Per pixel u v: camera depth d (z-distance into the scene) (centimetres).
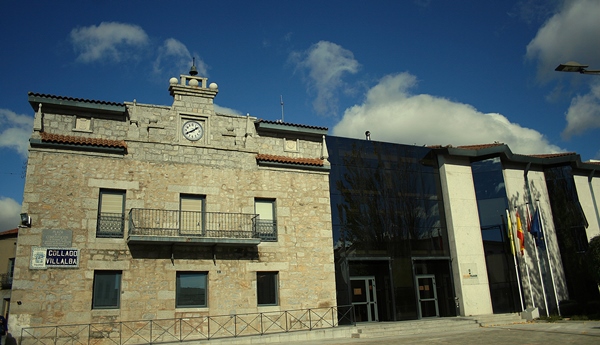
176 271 1764
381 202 2381
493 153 2636
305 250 2030
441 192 2606
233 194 1939
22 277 1541
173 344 1584
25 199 1603
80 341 1566
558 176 2812
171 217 1802
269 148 2102
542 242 2667
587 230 2845
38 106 1708
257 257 1922
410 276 2347
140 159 1808
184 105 1947
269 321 1877
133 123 1828
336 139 2344
